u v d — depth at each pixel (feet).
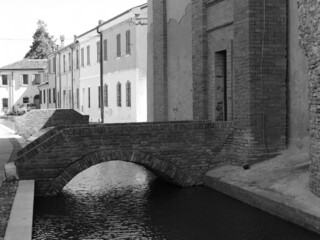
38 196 39.45
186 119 58.80
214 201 37.06
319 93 29.25
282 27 41.75
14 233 23.93
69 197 40.11
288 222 29.60
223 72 49.93
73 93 153.79
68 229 30.86
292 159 38.78
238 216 32.12
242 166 41.68
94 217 33.81
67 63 161.17
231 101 46.73
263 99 41.39
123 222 32.45
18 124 96.78
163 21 64.49
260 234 28.35
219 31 48.44
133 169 55.06
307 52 31.73
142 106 101.35
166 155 42.75
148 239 28.58
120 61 109.70
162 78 65.05
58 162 39.73
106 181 47.52
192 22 53.11
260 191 34.12
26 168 39.22
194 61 52.90
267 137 41.52
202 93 51.26
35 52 263.49
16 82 230.48
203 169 43.91
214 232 29.48
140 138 41.93
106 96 120.98
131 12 100.94
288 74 41.88
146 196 40.24
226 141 44.39
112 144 41.06
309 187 31.07
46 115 100.73
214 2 48.70
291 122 41.57
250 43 41.06
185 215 33.68
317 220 26.66
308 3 31.37
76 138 40.06
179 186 43.47
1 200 31.07
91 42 132.67
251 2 40.93
